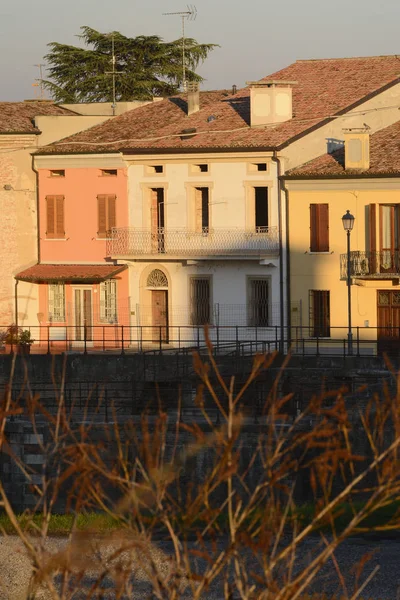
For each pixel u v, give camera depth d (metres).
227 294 130.38
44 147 138.62
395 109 138.00
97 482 27.81
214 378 101.38
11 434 82.88
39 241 139.75
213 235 131.12
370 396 84.38
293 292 127.12
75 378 110.50
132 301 135.12
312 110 135.25
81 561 29.69
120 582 25.75
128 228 135.62
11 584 58.59
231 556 25.59
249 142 129.25
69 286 137.12
